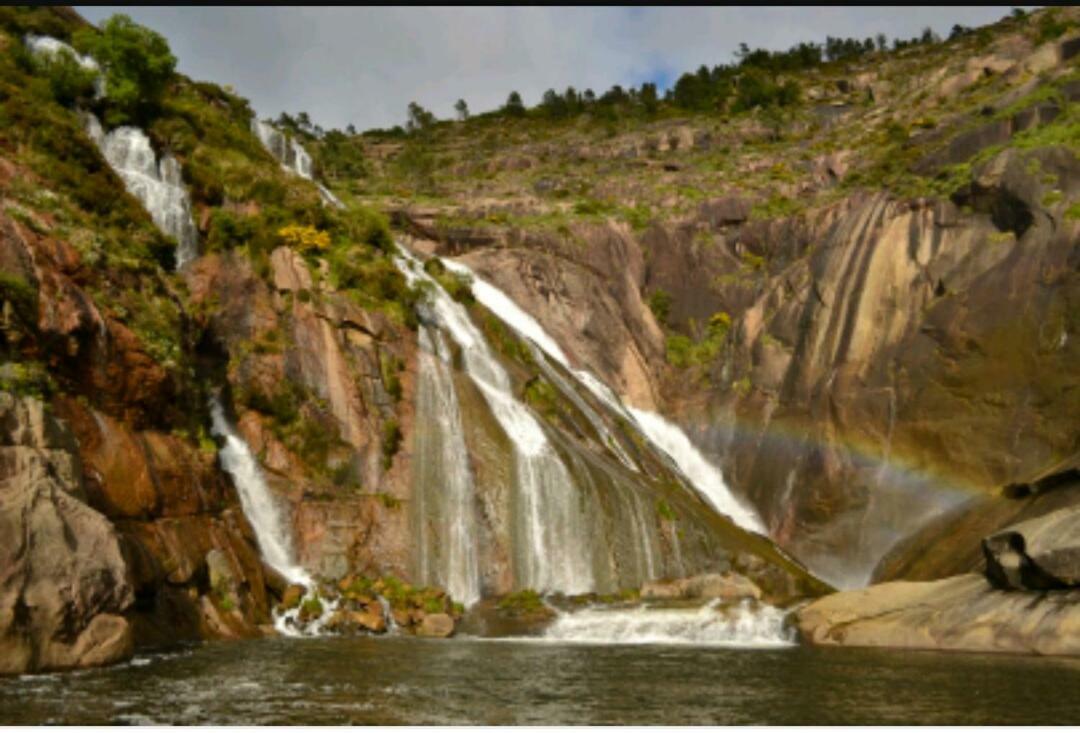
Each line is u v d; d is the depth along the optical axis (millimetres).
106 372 28891
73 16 54688
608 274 73438
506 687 19484
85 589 20312
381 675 20734
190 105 53312
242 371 39812
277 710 15977
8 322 25094
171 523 28859
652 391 67562
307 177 66375
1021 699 18156
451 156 134125
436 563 38688
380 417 41062
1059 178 52000
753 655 26375
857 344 55281
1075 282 47125
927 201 57250
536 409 49094
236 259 43156
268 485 37062
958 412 48250
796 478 53969
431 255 71312
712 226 76750
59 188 36094
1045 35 108250
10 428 21500
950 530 44438
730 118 126812
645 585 39406
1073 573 26266
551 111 162250
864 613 31125
